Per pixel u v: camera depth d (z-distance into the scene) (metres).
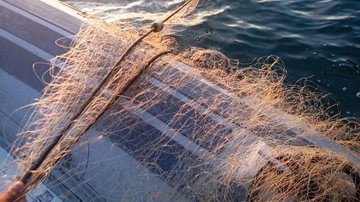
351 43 5.18
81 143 2.54
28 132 2.60
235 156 2.27
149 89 2.65
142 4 5.96
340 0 6.11
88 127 2.38
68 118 2.44
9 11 3.48
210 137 2.42
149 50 2.83
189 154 2.37
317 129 2.73
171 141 2.44
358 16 5.70
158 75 2.74
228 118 2.52
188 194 2.23
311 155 2.23
